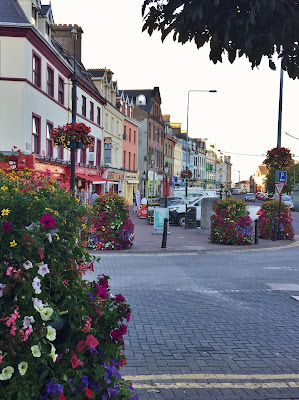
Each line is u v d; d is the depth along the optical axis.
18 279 2.50
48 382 2.56
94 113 36.75
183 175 37.88
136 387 4.33
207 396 4.17
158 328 6.30
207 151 115.88
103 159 39.47
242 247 16.44
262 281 10.05
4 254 2.59
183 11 2.87
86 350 2.81
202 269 11.60
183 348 5.50
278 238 19.41
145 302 7.83
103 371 2.75
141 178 57.62
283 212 19.53
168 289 8.98
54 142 16.98
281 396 4.20
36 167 22.61
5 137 21.34
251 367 4.93
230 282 9.88
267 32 2.86
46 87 25.06
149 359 5.10
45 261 2.83
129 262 12.59
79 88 32.06
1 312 2.54
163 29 3.01
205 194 36.25
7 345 2.45
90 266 3.36
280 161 19.92
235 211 17.11
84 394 2.69
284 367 4.94
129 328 6.27
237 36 2.90
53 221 2.71
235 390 4.32
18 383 2.45
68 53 34.88
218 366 4.93
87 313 2.86
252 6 2.66
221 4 2.78
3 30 21.12
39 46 23.28
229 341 5.81
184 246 16.16
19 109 21.42
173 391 4.27
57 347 2.75
